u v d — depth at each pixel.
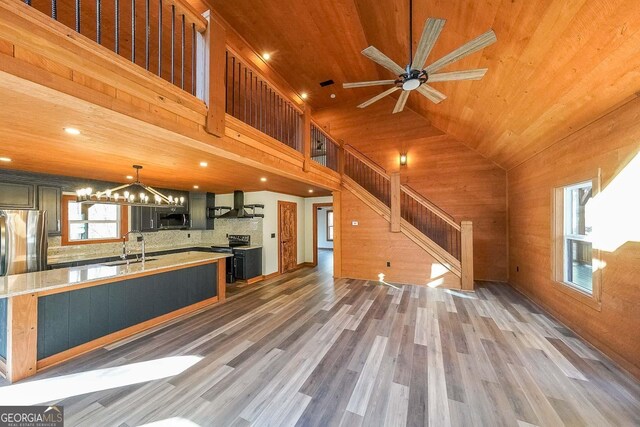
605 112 2.57
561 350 2.66
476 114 4.31
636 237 2.26
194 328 3.28
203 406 1.89
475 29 2.70
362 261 5.80
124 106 1.57
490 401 1.93
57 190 4.16
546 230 3.82
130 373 2.30
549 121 3.21
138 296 3.23
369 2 3.50
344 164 6.23
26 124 1.95
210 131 2.16
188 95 2.00
